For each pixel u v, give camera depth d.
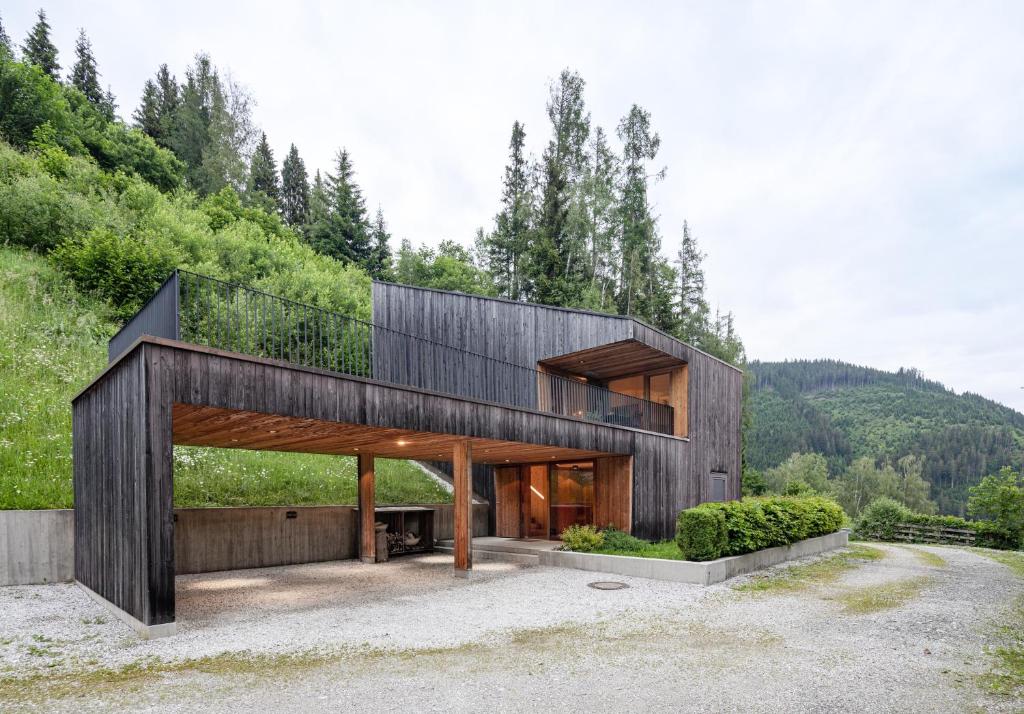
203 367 6.08
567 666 4.86
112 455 7.00
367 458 12.48
